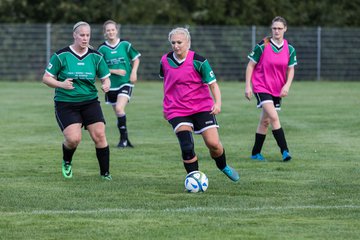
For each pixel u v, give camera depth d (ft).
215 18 318.65
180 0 321.52
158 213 63.05
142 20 313.73
